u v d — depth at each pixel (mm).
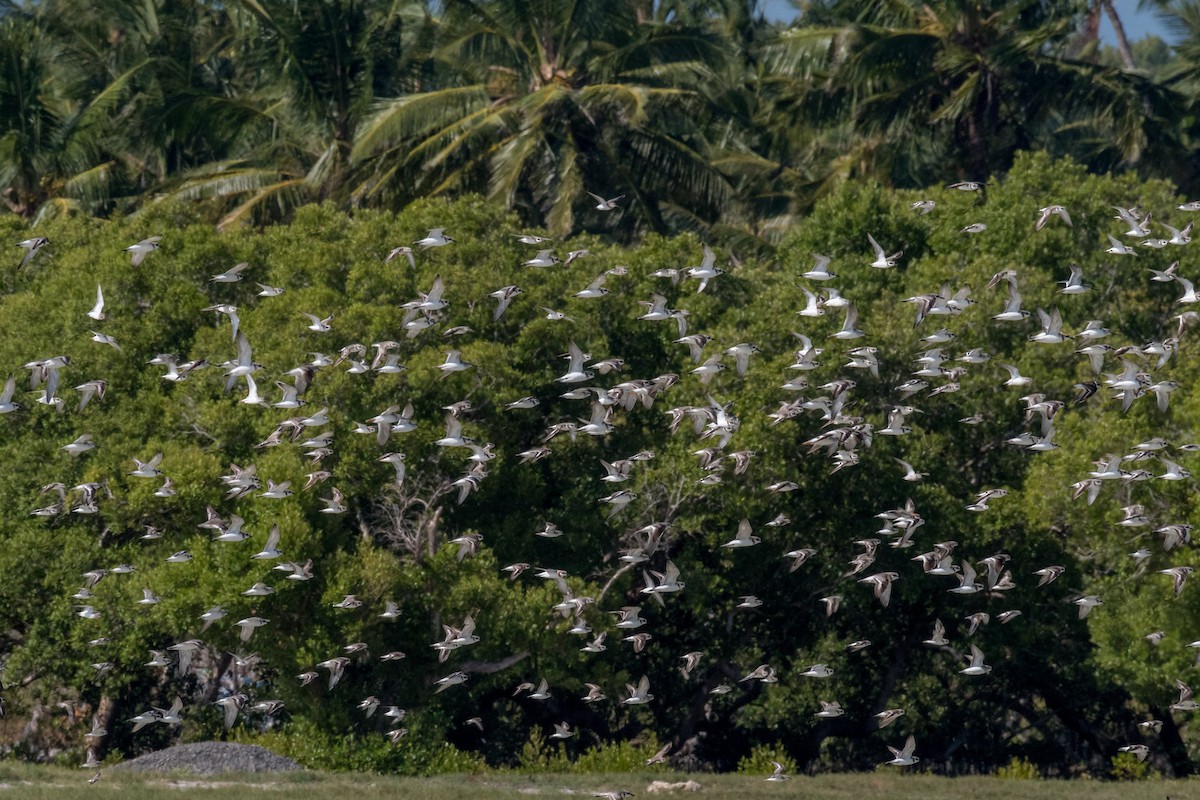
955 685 152500
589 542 128000
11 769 105562
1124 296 141500
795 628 142625
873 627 144375
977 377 128375
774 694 148750
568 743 144125
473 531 124375
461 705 136750
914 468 127375
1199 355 124438
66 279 129625
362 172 169500
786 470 122062
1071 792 113938
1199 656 112062
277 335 121000
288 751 117812
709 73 168250
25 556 119250
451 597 115688
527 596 118188
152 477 111312
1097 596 124000
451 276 126188
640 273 133375
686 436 122750
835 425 120250
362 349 105438
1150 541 112875
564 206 156125
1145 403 117938
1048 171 145875
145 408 123062
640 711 147750
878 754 158625
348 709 118688
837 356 124438
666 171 167625
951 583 131000
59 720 135125
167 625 116312
